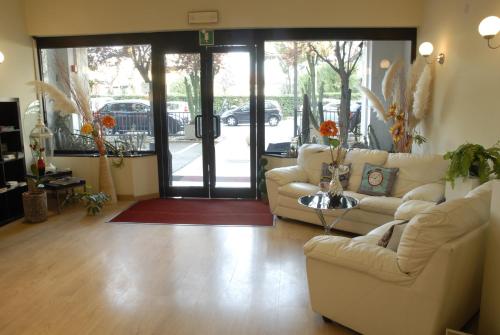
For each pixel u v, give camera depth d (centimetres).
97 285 313
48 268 346
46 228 454
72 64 577
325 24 518
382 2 511
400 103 509
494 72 339
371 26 521
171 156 589
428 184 394
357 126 565
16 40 527
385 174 430
